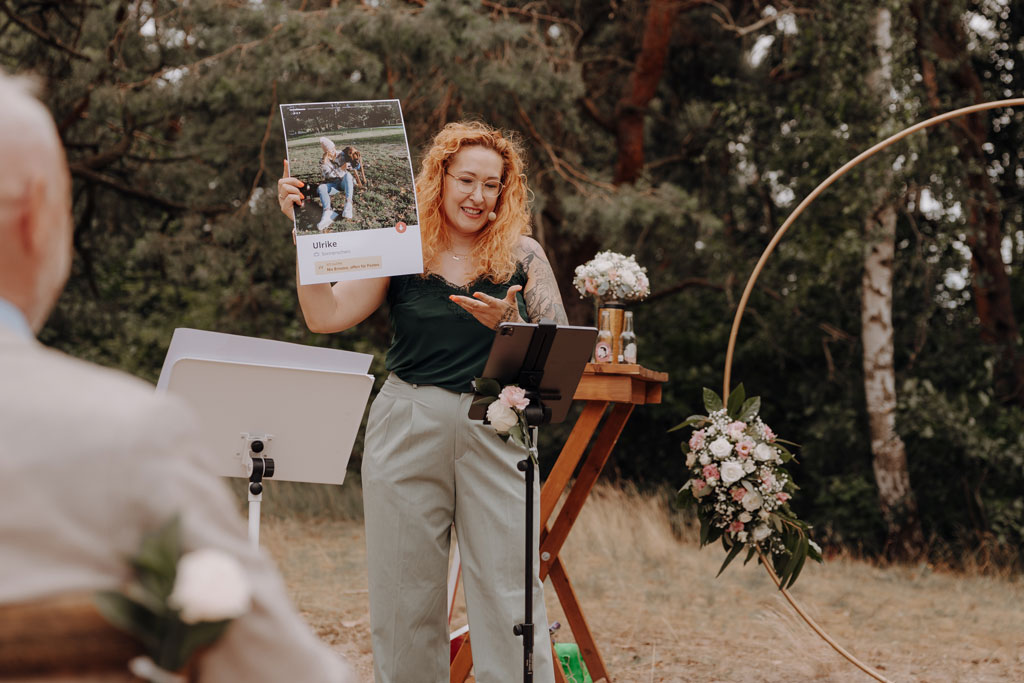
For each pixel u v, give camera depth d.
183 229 10.79
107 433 0.95
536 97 9.53
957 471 10.54
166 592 0.92
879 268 10.00
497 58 9.60
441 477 2.93
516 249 3.08
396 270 2.88
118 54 10.26
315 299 2.89
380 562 2.93
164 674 0.94
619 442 13.30
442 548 2.97
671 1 11.37
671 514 10.67
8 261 1.03
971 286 11.34
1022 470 9.95
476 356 2.95
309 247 2.84
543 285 3.10
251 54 9.38
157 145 12.69
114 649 0.95
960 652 5.20
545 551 3.61
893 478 10.09
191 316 13.53
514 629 2.83
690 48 12.77
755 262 12.10
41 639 0.93
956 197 9.64
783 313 11.78
